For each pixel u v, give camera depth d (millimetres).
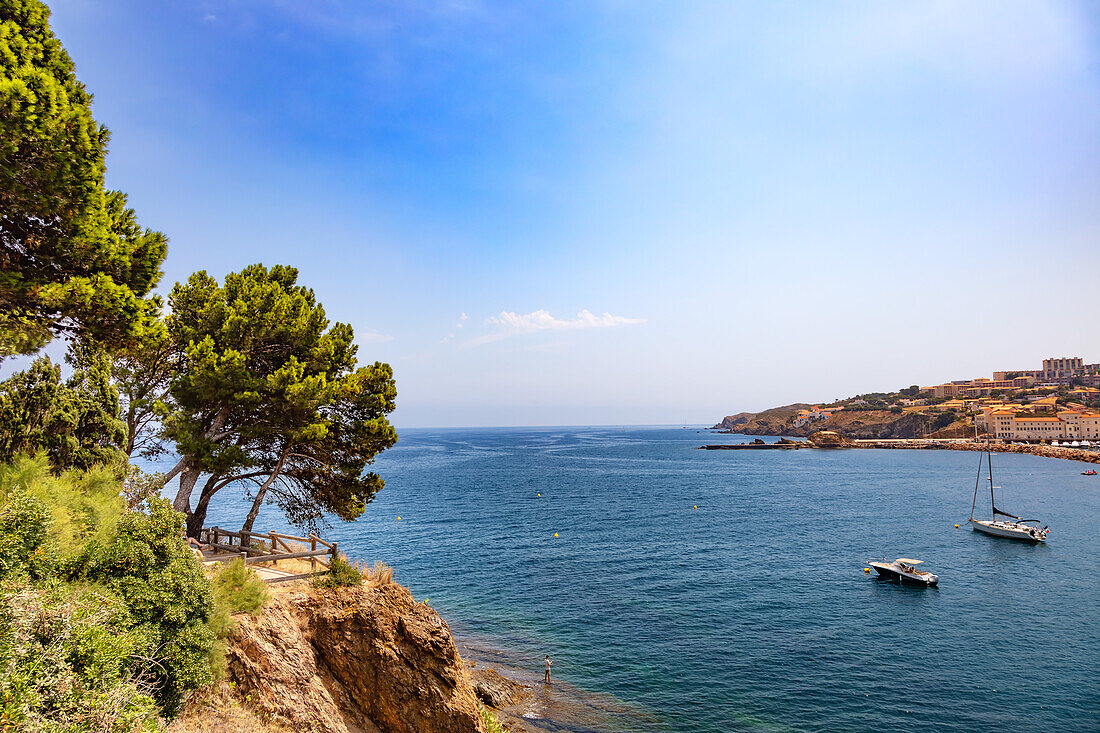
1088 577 53250
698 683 32469
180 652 13016
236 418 24375
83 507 14367
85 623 10586
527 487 124000
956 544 67375
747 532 74000
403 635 19781
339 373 27156
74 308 13914
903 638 38656
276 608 18000
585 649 37062
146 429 24938
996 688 31469
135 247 15562
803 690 31531
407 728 18641
